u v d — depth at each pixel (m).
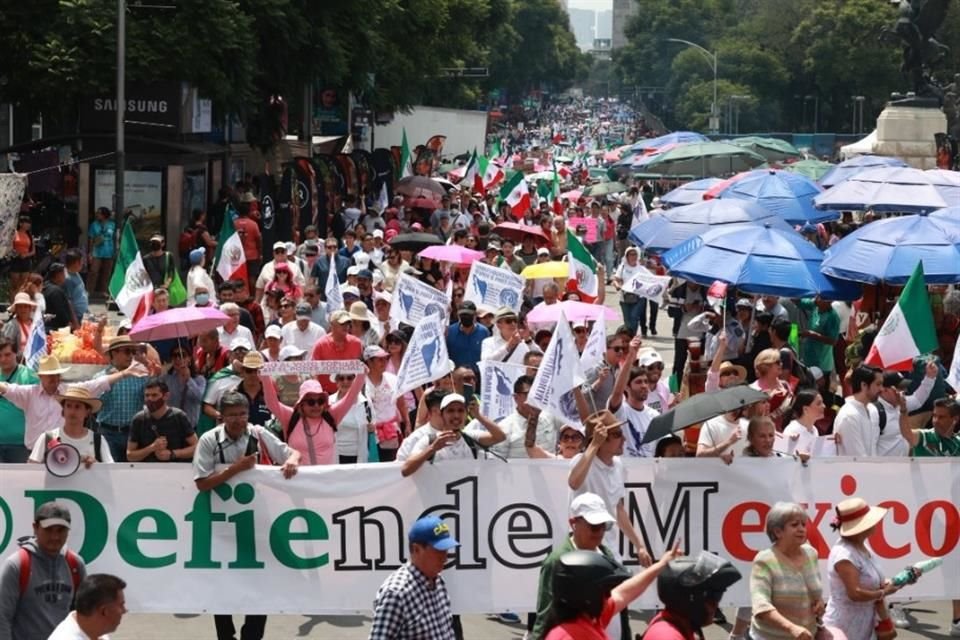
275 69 43.09
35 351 16.75
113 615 8.66
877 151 58.59
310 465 12.91
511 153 125.38
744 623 13.12
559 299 22.66
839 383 22.14
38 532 10.02
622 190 53.28
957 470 13.23
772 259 20.52
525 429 13.94
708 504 13.05
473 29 72.81
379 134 80.88
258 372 14.19
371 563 12.70
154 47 37.88
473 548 12.76
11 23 37.41
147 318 16.81
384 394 15.97
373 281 23.89
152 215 38.19
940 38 109.44
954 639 13.55
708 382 15.72
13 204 30.05
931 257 20.41
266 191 36.06
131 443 13.70
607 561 8.22
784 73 137.25
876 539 13.22
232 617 13.75
